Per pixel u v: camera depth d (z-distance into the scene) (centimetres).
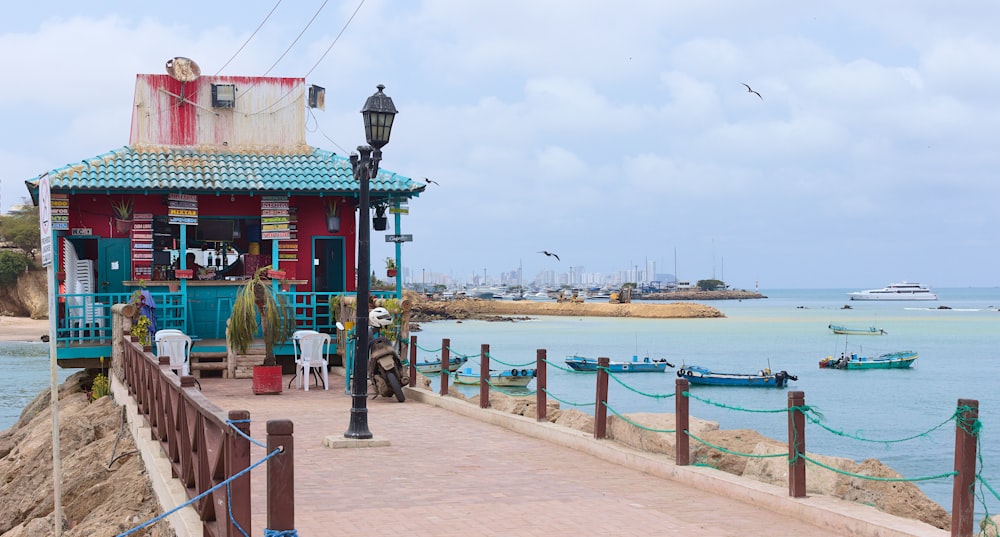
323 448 1280
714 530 838
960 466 738
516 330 12062
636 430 1195
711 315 16900
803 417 909
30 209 14312
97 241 2269
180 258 2183
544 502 949
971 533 732
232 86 2433
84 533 1112
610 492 1000
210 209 2288
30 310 12712
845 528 817
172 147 2386
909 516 884
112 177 2138
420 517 880
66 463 1535
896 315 18675
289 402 1731
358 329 1320
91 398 2112
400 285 2198
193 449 827
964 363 7262
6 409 4444
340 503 941
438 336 10694
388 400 1845
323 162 2364
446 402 1716
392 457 1213
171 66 2383
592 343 9431
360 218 1364
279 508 555
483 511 907
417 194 2288
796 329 12562
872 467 956
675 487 1030
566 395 4866
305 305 2227
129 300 2048
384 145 1385
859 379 6072
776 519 879
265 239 2294
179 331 1944
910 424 4028
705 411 4400
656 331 11881
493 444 1320
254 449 1216
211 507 721
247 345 1984
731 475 1018
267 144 2459
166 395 1074
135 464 1337
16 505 1548
